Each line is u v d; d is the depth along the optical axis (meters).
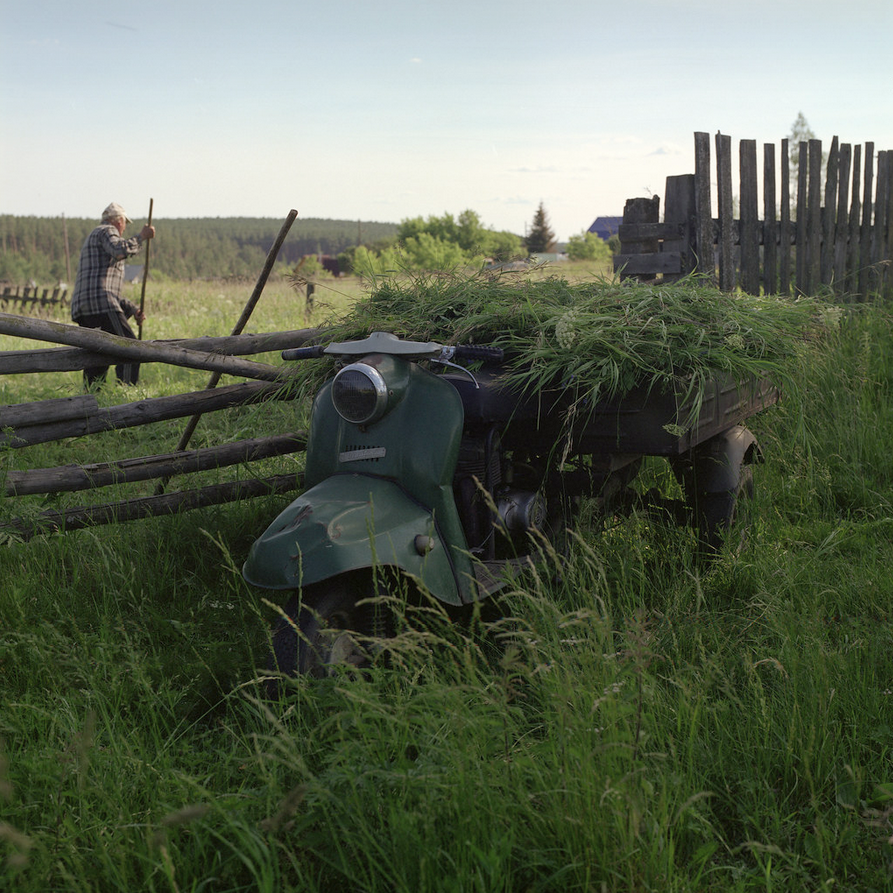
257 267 171.25
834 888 2.18
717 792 2.49
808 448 5.12
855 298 8.78
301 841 2.19
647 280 7.76
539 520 3.67
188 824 2.27
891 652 3.18
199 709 3.07
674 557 4.02
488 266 4.59
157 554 4.08
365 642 3.16
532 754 2.37
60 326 4.11
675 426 3.43
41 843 2.15
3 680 3.11
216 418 6.64
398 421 3.32
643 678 2.67
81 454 6.00
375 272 4.72
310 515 2.98
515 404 3.54
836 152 8.41
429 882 1.96
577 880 2.06
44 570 3.91
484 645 3.36
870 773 2.55
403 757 2.28
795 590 3.73
